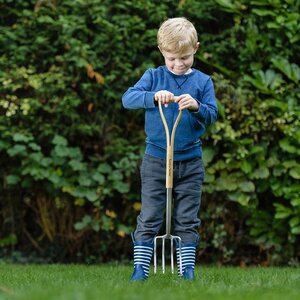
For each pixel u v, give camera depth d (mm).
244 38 7285
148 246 4809
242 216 7223
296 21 7105
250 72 7305
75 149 7086
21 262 7461
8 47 7203
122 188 7074
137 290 3818
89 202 7332
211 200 7188
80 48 7008
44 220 7496
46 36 7238
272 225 7199
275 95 7078
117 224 7293
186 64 4797
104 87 7207
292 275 5207
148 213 4836
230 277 5047
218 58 7316
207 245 7328
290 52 7199
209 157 7000
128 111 7367
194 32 4773
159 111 4832
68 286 4043
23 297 3375
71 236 7492
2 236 7684
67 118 7203
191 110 4707
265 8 7238
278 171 7023
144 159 4934
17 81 7051
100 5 7242
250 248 7496
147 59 7332
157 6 7305
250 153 6969
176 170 4859
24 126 7141
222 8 7242
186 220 4871
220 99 7023
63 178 7125
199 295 3643
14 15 7461
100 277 4961
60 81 7035
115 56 7168
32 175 7000
